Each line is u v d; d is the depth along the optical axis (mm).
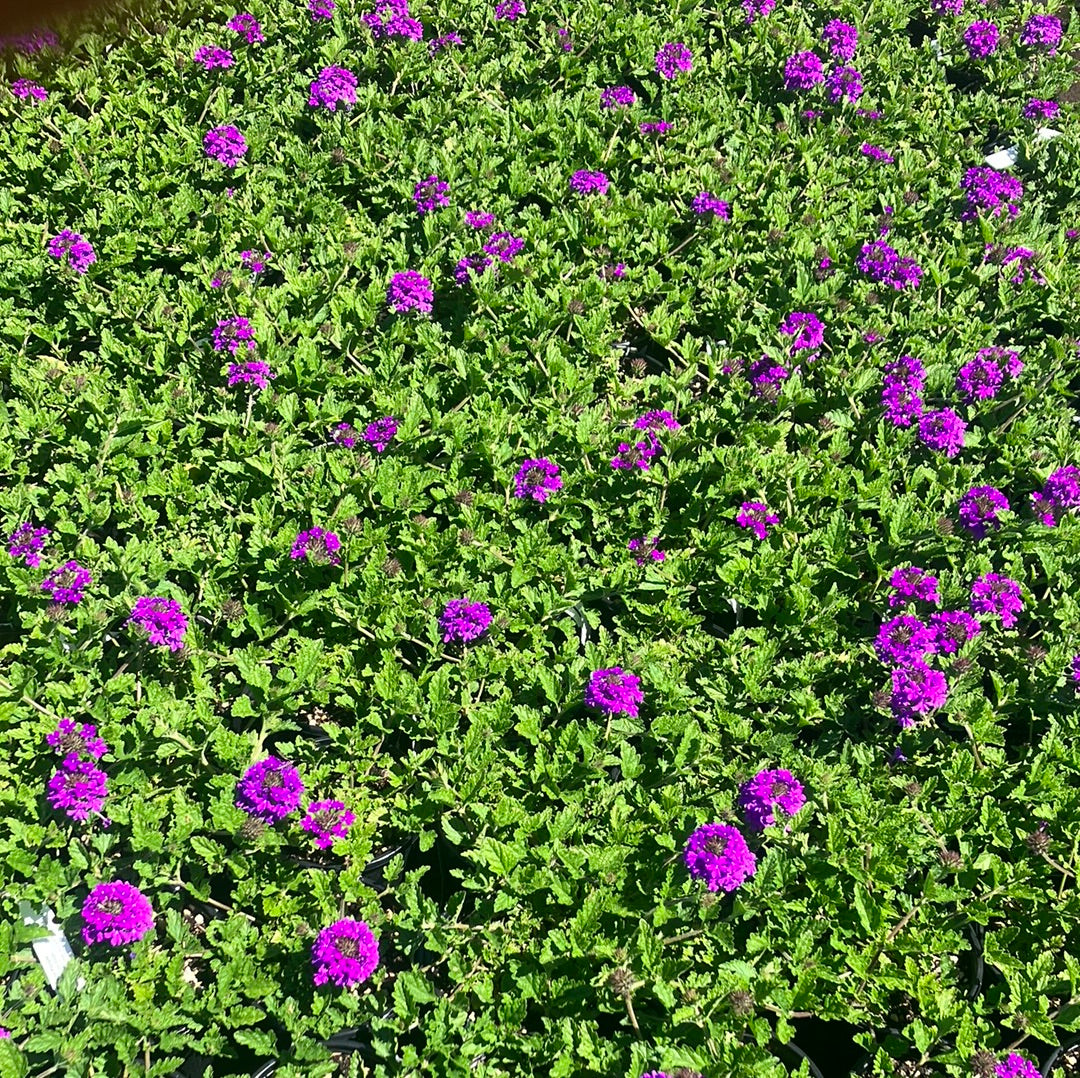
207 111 2748
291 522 2176
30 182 2627
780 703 2074
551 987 1885
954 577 2154
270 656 2104
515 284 2459
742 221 2561
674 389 2354
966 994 1953
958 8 2943
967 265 2521
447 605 2098
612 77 2812
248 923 1941
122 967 1910
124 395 2287
